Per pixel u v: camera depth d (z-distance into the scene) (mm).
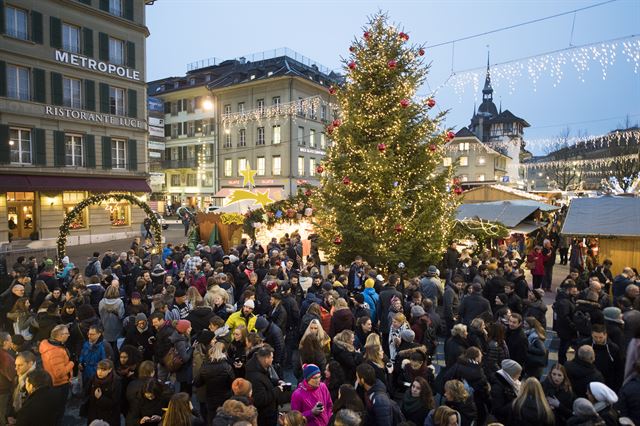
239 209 21609
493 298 9531
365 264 10930
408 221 13508
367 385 4867
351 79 14852
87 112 26906
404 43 14461
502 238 17688
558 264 21094
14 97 23609
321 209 14688
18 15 23859
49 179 24953
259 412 5125
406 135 14039
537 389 4473
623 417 4352
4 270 12922
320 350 6051
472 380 5293
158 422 4793
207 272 10359
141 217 30625
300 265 14227
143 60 30469
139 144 30359
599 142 60875
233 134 47156
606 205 14820
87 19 26859
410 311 8141
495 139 63750
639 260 13359
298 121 43781
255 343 5883
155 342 6547
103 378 5230
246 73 46656
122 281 11195
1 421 5309
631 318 6848
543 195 36625
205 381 5418
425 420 4531
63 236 14266
